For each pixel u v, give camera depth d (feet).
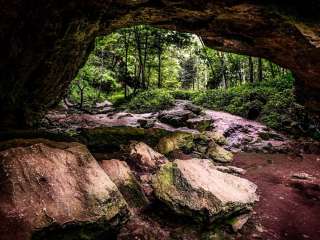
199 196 21.17
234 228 21.24
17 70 25.89
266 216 24.31
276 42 31.50
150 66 116.26
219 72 129.80
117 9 30.07
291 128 57.47
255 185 29.99
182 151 39.47
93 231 16.01
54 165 17.54
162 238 19.01
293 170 37.17
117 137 36.73
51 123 49.47
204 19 31.73
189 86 169.89
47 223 14.34
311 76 34.91
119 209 17.54
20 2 20.66
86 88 100.94
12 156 16.67
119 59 120.57
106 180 18.62
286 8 25.79
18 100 30.01
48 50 27.53
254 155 43.57
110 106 90.17
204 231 20.42
